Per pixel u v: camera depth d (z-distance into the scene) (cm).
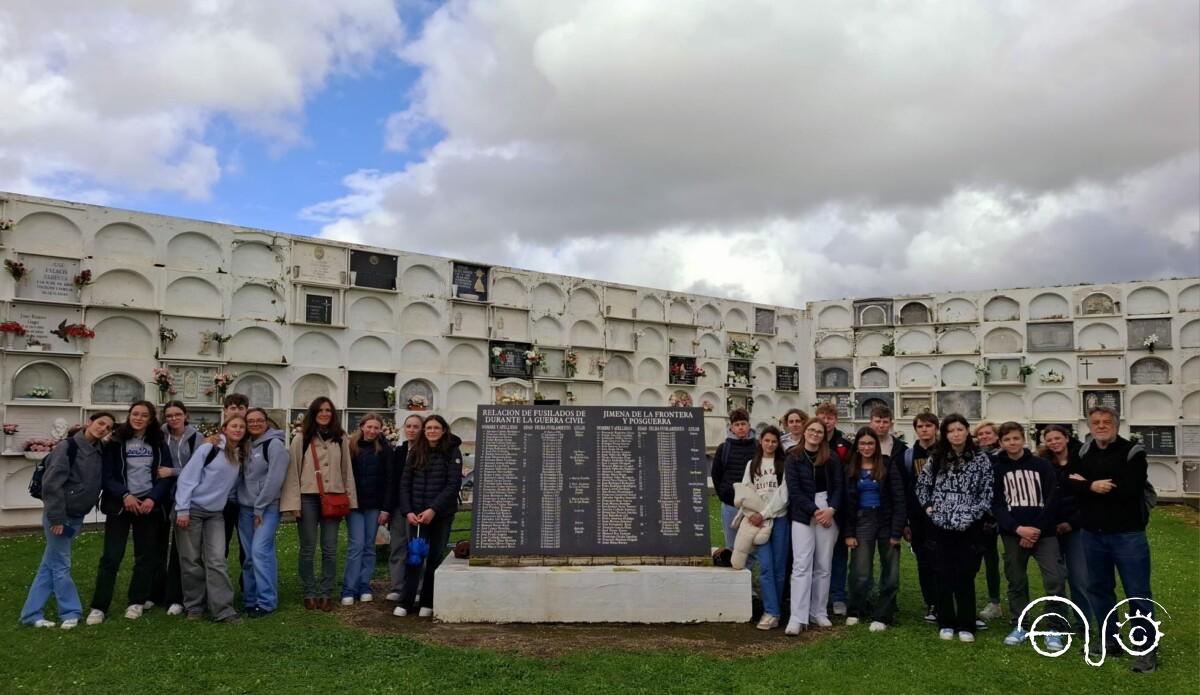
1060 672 513
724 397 1912
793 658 537
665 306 1845
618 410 711
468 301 1536
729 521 756
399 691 458
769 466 659
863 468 646
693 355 1877
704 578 642
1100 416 553
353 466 709
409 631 602
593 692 461
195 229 1236
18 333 1054
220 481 627
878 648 566
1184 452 1658
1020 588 616
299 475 669
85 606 656
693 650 559
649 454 699
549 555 666
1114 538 543
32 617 595
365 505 704
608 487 687
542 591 634
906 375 1992
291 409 1309
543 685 472
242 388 1266
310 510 671
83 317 1120
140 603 634
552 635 596
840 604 691
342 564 861
